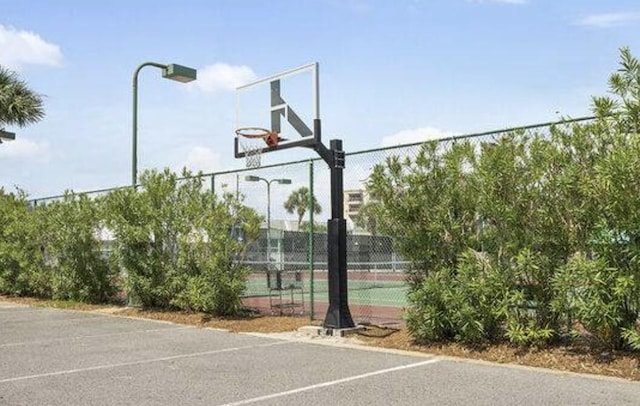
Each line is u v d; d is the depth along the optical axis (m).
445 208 9.48
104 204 16.53
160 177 15.17
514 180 8.76
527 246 8.69
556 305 8.27
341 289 11.13
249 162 12.84
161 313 14.92
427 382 7.47
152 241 15.22
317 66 11.25
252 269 14.25
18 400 6.96
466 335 9.25
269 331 11.94
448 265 9.62
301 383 7.55
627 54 7.85
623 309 7.91
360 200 11.09
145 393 7.18
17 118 25.03
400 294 19.41
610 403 6.38
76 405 6.71
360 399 6.75
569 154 8.38
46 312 16.33
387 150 10.74
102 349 10.30
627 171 7.32
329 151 11.18
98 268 17.48
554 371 7.90
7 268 20.47
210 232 13.79
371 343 10.30
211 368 8.56
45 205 19.11
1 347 10.62
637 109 7.73
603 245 7.76
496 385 7.25
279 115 11.99
